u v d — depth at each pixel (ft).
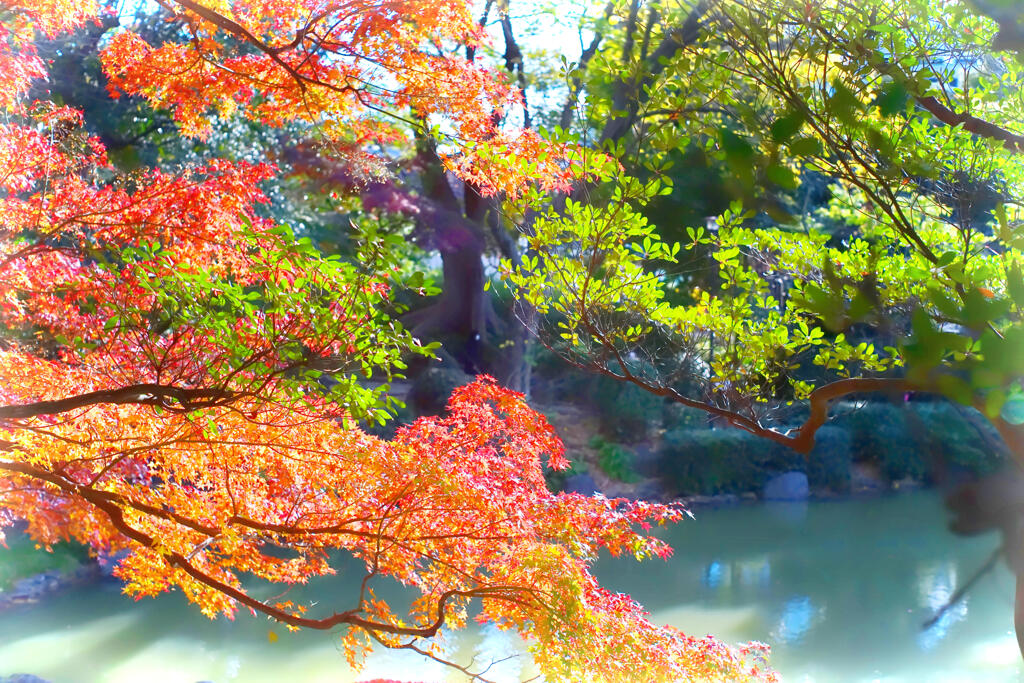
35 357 19.25
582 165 16.03
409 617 37.04
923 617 37.86
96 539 20.29
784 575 45.03
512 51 35.35
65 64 44.34
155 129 49.75
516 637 34.04
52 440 18.98
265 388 15.28
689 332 19.77
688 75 10.49
